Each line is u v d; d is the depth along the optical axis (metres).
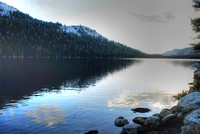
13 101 22.23
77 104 20.66
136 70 82.88
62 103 21.19
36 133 12.05
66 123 14.03
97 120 14.79
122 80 46.16
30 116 15.93
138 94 27.41
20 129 12.77
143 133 11.41
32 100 22.86
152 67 108.12
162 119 12.96
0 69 67.88
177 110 14.38
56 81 41.84
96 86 35.62
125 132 11.39
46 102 21.70
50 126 13.38
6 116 15.88
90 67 90.25
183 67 109.62
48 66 86.31
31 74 54.38
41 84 37.19
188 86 36.66
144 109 18.16
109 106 19.67
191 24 24.78
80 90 30.77
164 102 21.78
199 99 13.54
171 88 33.81
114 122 14.27
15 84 36.72
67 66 90.81
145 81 44.59
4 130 12.60
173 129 11.12
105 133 12.02
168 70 86.06
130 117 15.55
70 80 44.06
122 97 24.92
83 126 13.40
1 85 35.41
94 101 22.31
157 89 32.47
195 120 8.83
